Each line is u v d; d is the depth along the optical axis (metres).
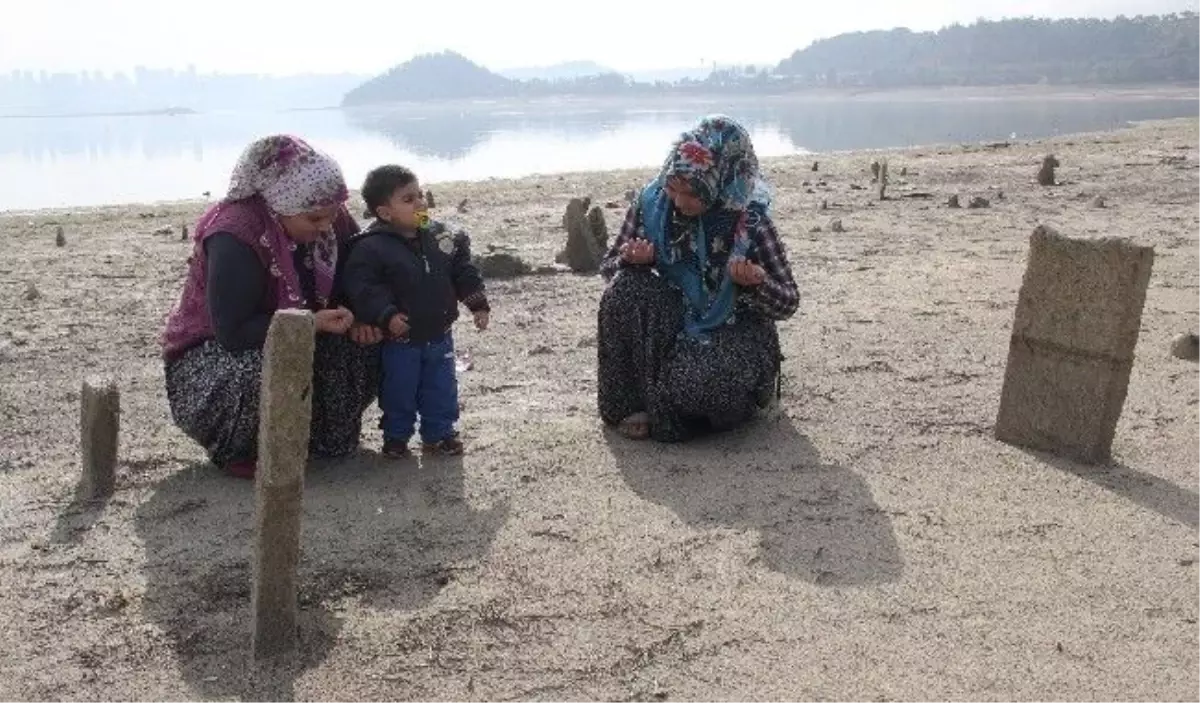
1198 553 3.87
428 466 4.80
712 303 5.03
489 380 6.25
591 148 49.41
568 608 3.55
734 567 3.80
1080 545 3.95
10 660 3.28
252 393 4.41
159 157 48.69
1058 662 3.20
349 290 4.49
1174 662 3.19
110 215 17.22
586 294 8.76
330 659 3.28
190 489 4.55
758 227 4.93
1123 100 155.38
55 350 7.12
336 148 54.53
